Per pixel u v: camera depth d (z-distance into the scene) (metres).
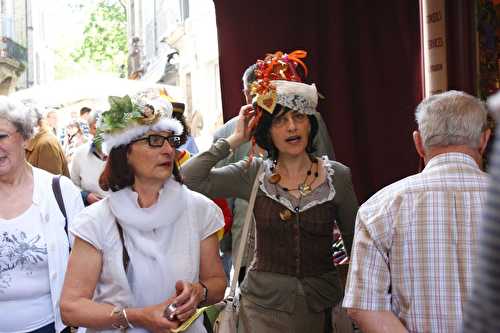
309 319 3.28
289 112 3.29
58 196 3.49
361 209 2.43
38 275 3.35
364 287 2.35
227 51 5.08
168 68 19.75
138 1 29.75
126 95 2.82
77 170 6.09
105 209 2.80
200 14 15.93
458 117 2.33
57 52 44.53
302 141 3.29
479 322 0.76
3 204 3.38
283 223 3.27
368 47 5.11
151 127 2.79
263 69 3.39
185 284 2.72
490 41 4.89
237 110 5.10
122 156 2.79
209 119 15.39
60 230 3.43
